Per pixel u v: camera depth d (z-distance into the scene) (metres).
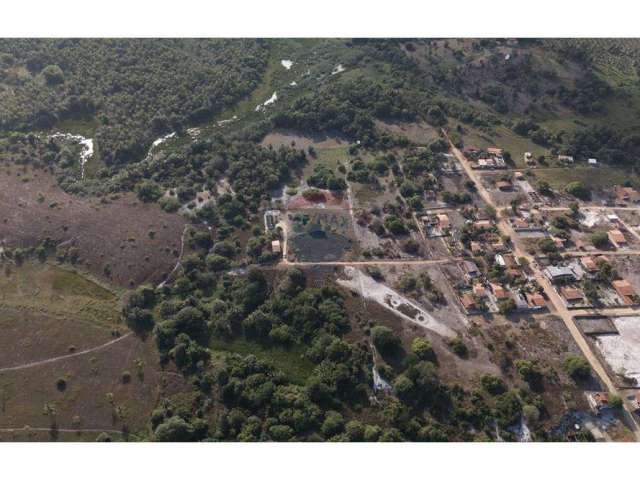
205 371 99.31
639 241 127.88
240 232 130.38
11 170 143.38
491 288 115.19
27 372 99.12
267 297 113.62
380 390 96.38
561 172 149.00
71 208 132.88
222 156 152.00
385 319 108.81
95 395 96.06
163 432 87.69
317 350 101.19
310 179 144.38
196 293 114.69
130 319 108.62
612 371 99.81
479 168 150.38
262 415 91.75
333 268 120.50
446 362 100.88
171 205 135.50
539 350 103.38
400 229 129.50
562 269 117.50
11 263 120.44
